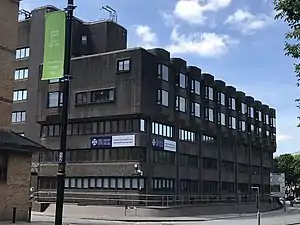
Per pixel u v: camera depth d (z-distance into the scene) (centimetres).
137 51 4778
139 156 4669
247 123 7156
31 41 5784
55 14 1175
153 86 4878
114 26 5856
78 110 5016
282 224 3241
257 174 7562
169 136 5184
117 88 4834
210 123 5988
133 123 4753
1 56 2622
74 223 2891
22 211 2591
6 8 2686
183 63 5388
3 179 2494
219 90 6344
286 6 1225
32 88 5650
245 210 5762
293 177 10212
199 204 5125
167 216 4203
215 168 6181
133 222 3469
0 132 2553
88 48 5772
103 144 4850
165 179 5009
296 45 1295
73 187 4988
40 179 5188
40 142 5297
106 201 4703
